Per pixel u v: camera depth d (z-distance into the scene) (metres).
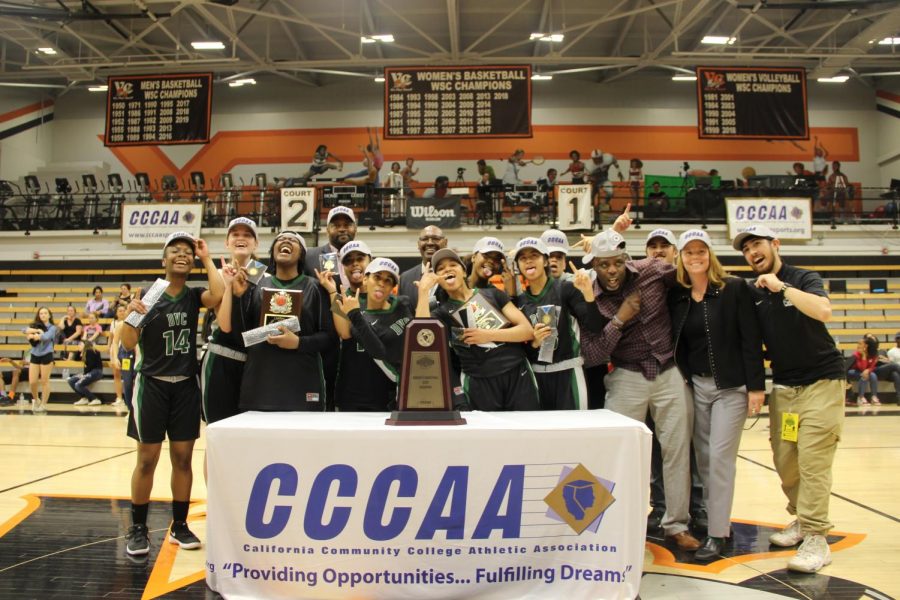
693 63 12.96
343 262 3.25
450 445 2.22
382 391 3.14
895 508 3.83
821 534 2.82
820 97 15.15
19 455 5.50
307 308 3.06
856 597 2.44
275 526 2.22
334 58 14.64
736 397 2.98
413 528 2.21
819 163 14.27
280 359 2.94
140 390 2.97
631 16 12.48
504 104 9.98
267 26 12.66
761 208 10.99
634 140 15.09
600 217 11.34
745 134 10.14
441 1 11.92
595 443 2.23
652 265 3.12
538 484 2.23
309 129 15.36
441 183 11.72
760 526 3.42
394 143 15.20
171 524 3.45
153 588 2.53
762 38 12.91
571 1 11.98
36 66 12.69
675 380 3.03
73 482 4.47
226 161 15.41
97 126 15.63
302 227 10.76
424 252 3.78
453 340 2.94
